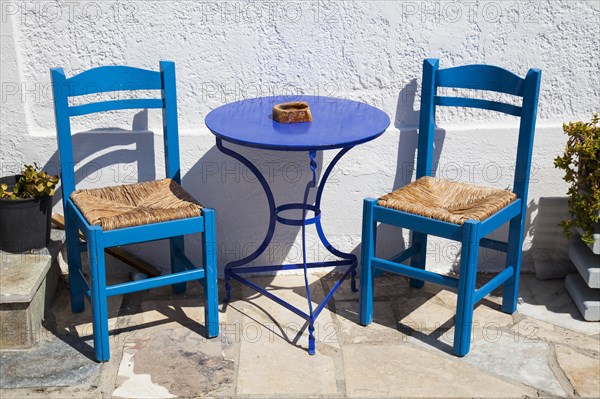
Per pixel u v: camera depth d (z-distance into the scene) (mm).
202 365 3195
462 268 3146
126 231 3090
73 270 3543
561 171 3904
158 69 3730
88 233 3045
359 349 3324
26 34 3621
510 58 3814
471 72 3488
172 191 3486
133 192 3486
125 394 2996
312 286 3906
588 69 3848
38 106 3732
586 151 3398
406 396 2990
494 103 3473
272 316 3615
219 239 3949
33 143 3736
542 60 3822
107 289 3125
